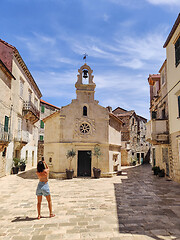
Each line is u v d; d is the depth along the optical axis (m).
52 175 16.23
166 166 16.08
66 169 15.55
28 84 23.78
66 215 6.55
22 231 5.27
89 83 17.88
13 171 18.39
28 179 15.07
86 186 12.09
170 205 7.73
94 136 16.88
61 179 15.06
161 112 17.22
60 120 16.70
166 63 15.75
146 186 11.98
